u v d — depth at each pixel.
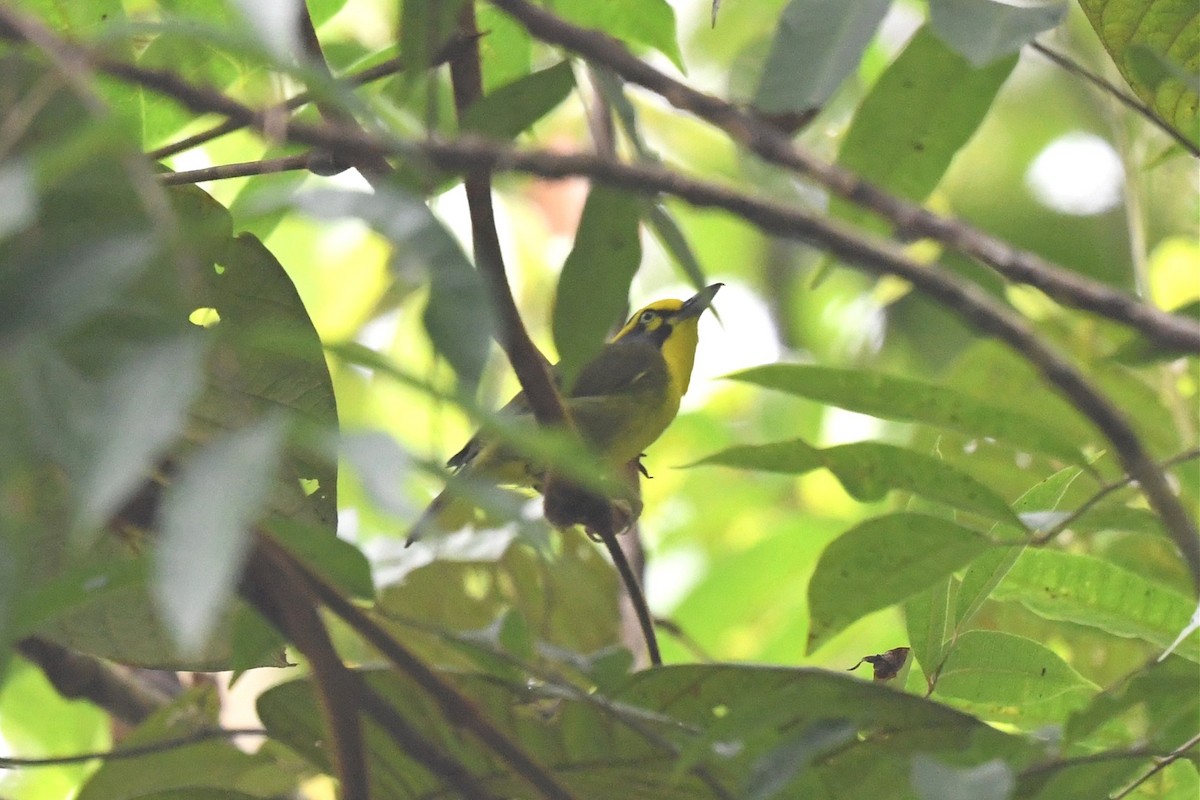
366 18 9.99
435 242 2.63
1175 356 3.96
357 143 3.49
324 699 4.41
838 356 12.89
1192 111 5.25
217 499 2.21
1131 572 5.65
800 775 4.45
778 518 11.53
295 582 4.33
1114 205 13.09
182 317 2.56
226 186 8.88
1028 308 8.65
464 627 7.59
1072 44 8.24
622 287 4.05
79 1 5.35
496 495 2.54
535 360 4.82
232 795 5.32
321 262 11.20
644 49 6.84
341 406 10.43
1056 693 5.37
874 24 3.90
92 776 5.97
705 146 11.12
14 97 3.73
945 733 4.41
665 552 11.30
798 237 3.43
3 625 2.43
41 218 3.19
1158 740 4.31
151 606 5.17
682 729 4.69
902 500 7.16
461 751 5.08
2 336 2.41
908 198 5.13
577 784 5.09
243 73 5.57
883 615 9.30
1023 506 5.13
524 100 4.30
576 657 4.94
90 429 2.32
